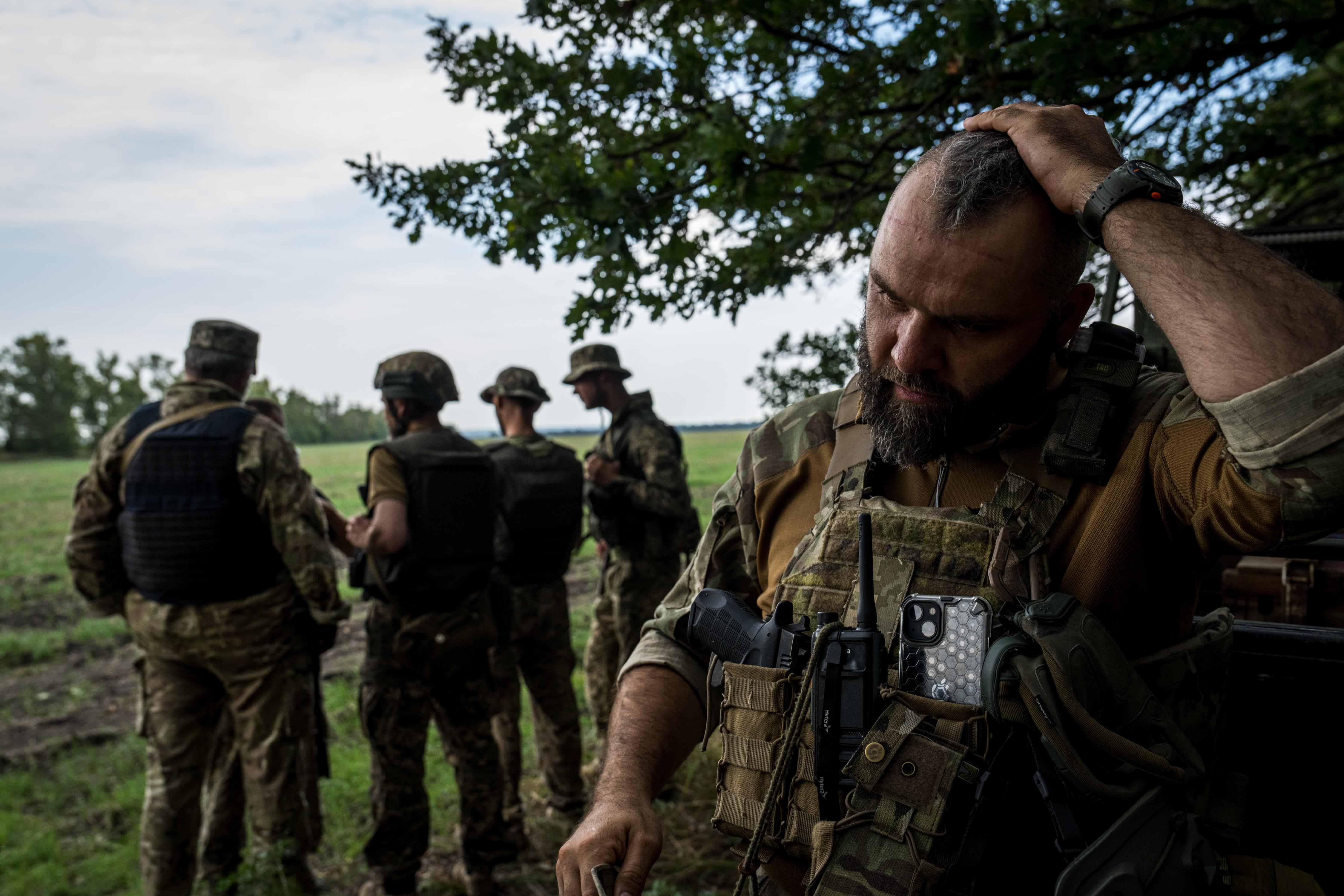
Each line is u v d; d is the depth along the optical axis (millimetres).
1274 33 2830
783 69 3084
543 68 3113
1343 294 2529
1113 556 908
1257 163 4070
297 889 2760
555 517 3453
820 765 911
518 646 3432
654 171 2844
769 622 1012
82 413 76250
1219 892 842
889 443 987
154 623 2654
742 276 3164
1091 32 2660
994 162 888
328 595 2725
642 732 1076
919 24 2746
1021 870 866
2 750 4434
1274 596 1929
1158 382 980
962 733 859
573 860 933
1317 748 1402
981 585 921
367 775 3865
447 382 3125
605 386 3832
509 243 2932
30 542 13992
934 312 899
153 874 2707
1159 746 850
